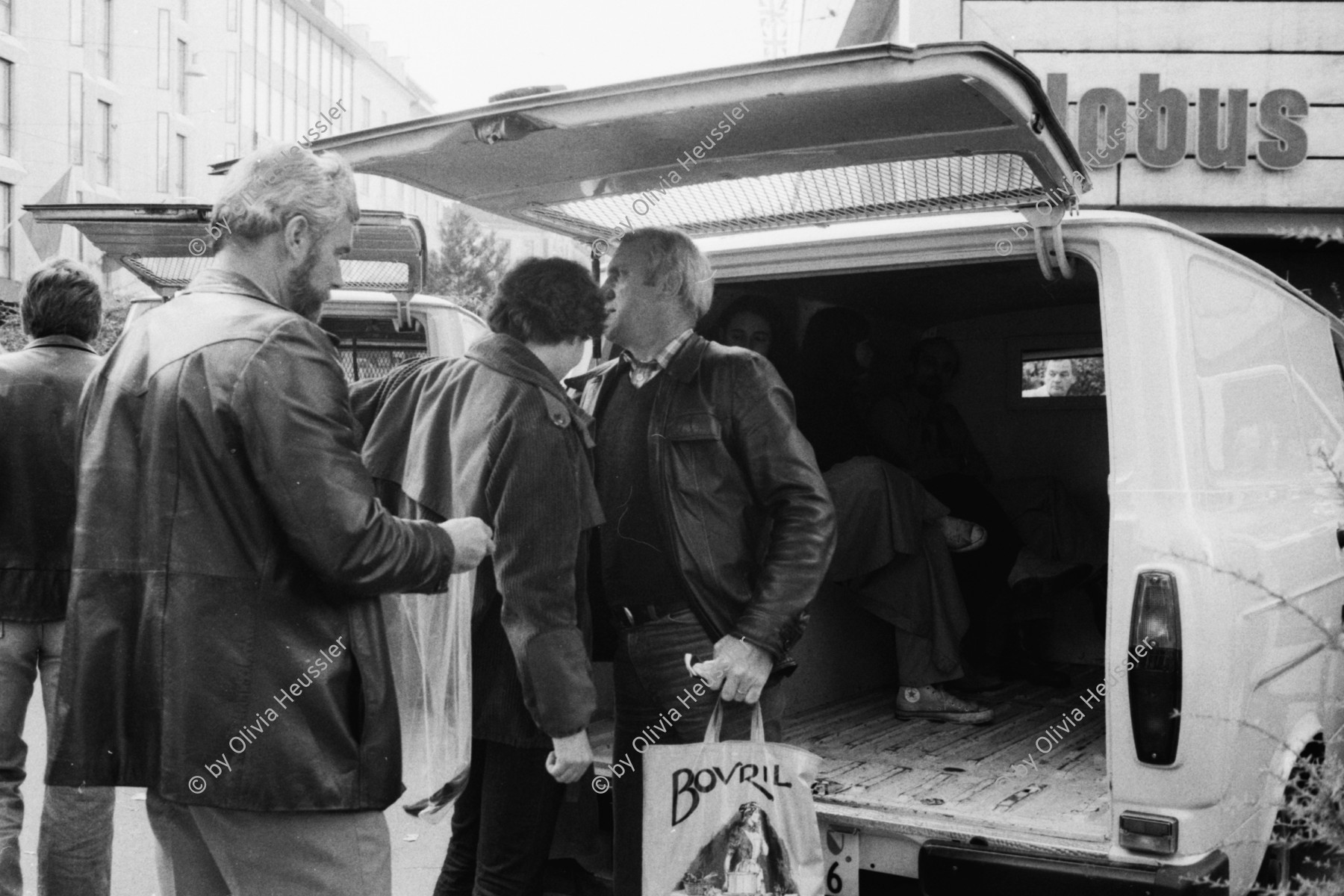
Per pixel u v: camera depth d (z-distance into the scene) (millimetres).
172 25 33625
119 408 2201
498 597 2752
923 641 4234
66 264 3715
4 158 25781
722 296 4383
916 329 5719
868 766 3568
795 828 2641
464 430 2660
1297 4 10070
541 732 2721
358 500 2123
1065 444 5547
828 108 2570
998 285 4809
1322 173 10148
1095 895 2699
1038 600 4996
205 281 2297
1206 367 3104
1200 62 10234
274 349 2125
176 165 33781
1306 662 3363
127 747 2148
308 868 2158
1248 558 2982
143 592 2123
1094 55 10328
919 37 10453
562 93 2611
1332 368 4426
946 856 2869
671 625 2867
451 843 3086
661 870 2660
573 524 2600
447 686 2590
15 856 3471
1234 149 10195
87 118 28922
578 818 3492
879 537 4109
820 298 4848
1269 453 3510
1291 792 3117
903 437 4801
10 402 3490
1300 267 10820
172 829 2289
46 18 27266
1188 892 2617
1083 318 5410
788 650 2828
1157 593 2766
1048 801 3186
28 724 6258
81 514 2199
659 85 2527
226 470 2104
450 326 6336
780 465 2777
